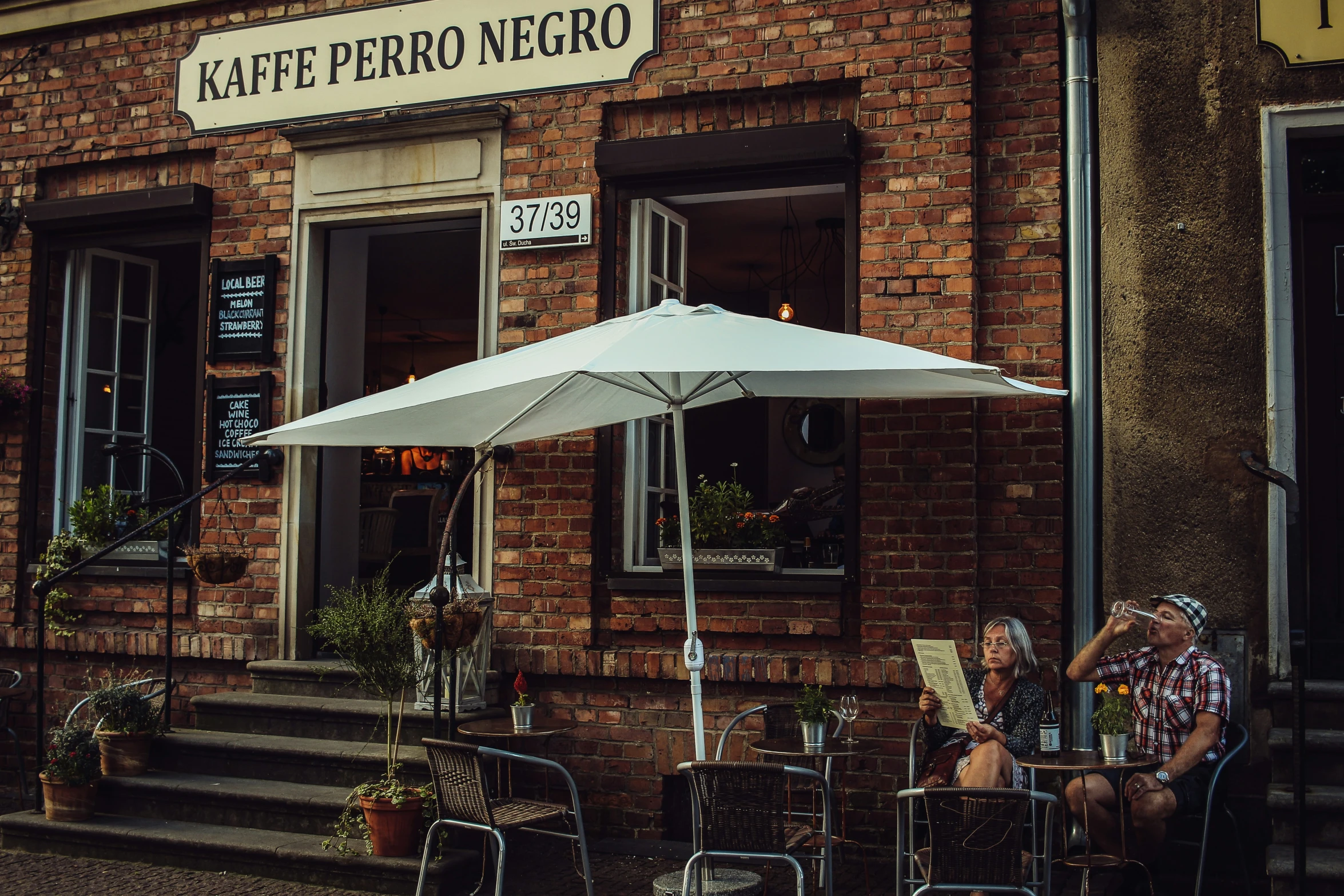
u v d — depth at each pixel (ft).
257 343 24.08
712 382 17.24
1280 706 18.37
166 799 20.10
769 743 17.66
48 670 25.09
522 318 22.43
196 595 24.23
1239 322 19.01
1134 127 19.62
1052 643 19.34
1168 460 19.12
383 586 20.42
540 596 21.83
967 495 19.69
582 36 22.40
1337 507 19.63
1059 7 20.16
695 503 21.25
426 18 23.40
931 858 13.30
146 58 25.48
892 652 19.83
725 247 31.17
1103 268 19.63
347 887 17.89
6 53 26.58
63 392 26.27
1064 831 16.74
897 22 20.56
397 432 18.74
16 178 26.32
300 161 24.14
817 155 20.42
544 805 16.88
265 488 23.79
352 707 20.98
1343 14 18.92
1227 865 18.24
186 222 25.05
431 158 23.27
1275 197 18.98
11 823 20.07
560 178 22.43
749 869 19.13
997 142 20.27
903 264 20.18
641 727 21.16
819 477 34.71
